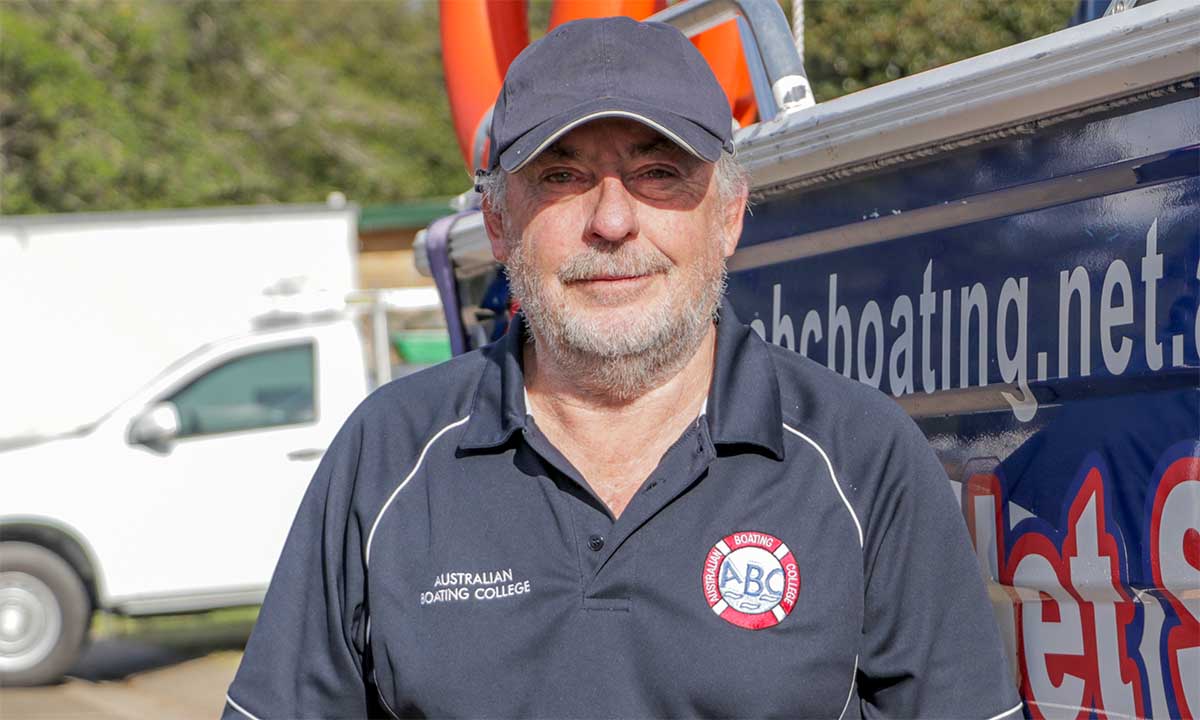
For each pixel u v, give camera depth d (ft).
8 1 62.85
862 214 6.69
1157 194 5.00
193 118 67.87
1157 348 4.96
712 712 5.47
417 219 50.52
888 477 5.63
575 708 5.56
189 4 71.05
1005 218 5.78
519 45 12.82
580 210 5.85
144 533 25.25
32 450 25.46
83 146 60.59
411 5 83.41
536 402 6.19
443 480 5.95
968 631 5.56
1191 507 4.79
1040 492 5.58
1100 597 5.28
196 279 40.22
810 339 7.16
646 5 11.52
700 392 6.07
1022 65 5.49
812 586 5.50
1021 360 5.67
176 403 25.98
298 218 40.73
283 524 25.71
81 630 24.95
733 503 5.63
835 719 5.52
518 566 5.72
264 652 6.10
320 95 73.20
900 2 28.27
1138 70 4.98
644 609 5.57
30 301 39.40
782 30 7.75
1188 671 4.84
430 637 5.72
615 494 6.00
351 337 26.66
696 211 5.91
